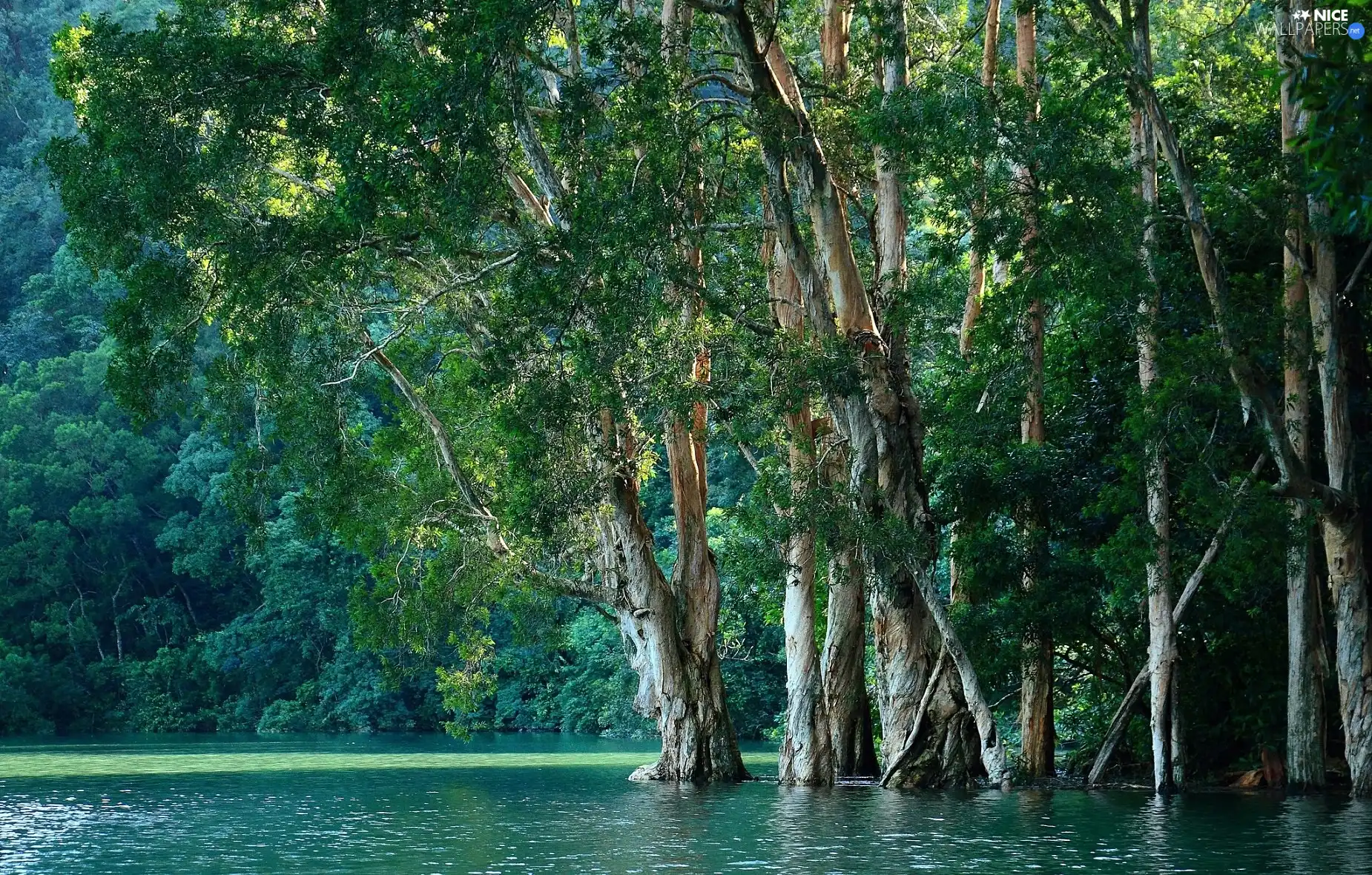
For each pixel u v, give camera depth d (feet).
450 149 76.43
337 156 79.41
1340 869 50.80
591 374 84.94
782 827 68.59
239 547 267.39
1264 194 84.02
